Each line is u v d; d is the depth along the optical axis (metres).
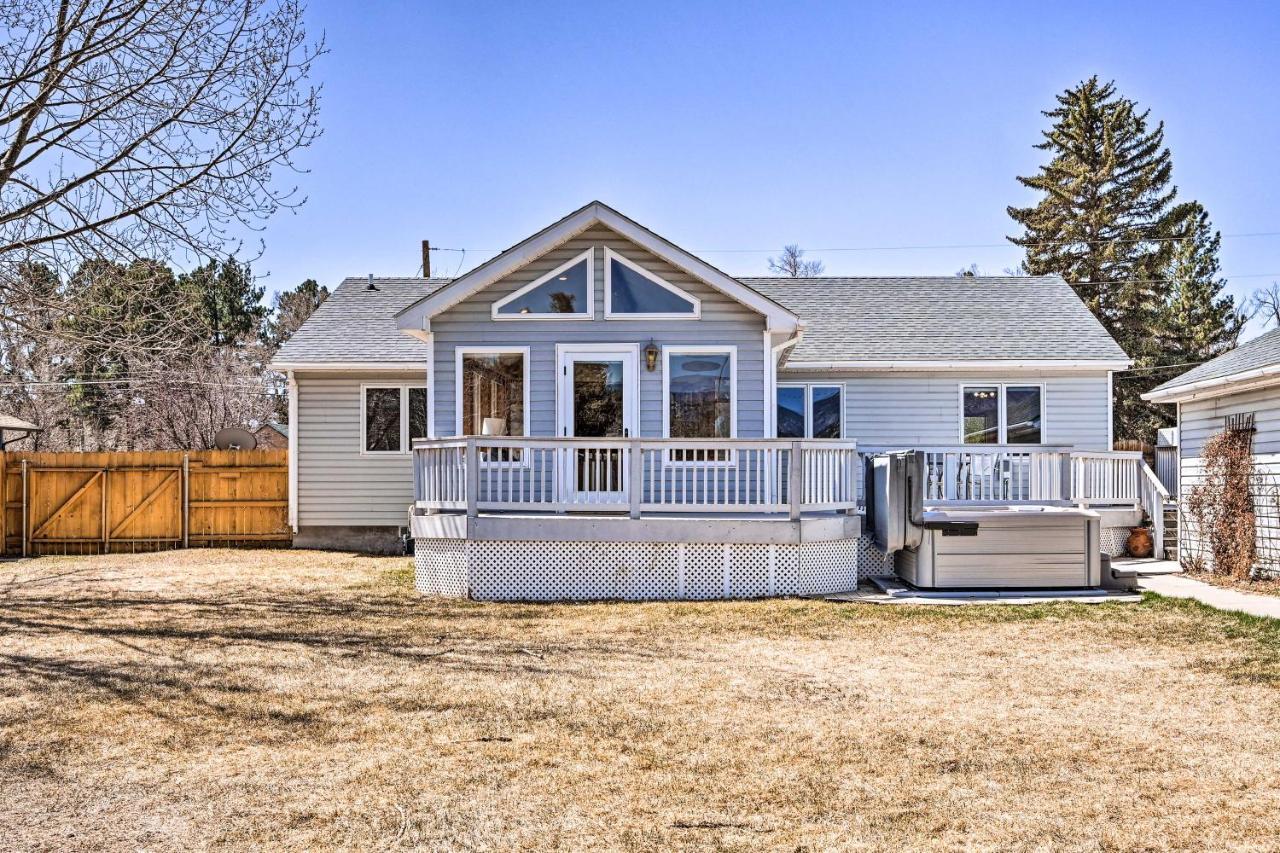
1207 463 14.53
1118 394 37.94
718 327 14.41
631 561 12.27
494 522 12.09
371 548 18.17
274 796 5.32
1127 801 5.21
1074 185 40.22
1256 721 6.68
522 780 5.55
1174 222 40.00
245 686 7.64
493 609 11.32
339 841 4.74
